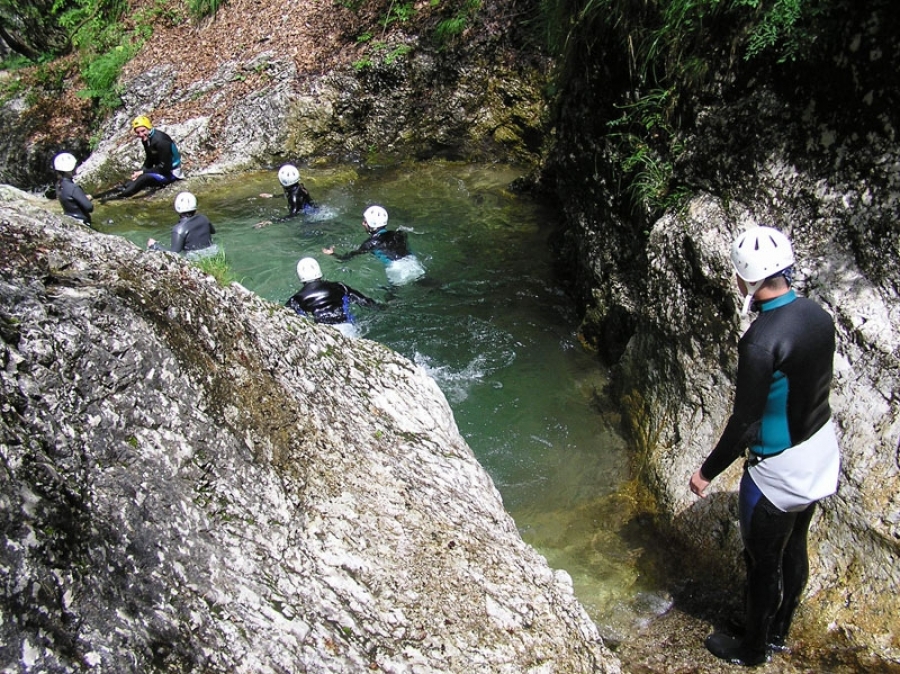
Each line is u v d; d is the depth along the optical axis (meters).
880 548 3.21
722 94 4.43
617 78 5.42
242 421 2.80
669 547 3.87
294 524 2.65
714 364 4.16
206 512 2.45
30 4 14.86
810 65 3.92
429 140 10.95
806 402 2.63
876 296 3.62
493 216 8.84
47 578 1.93
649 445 4.53
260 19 12.39
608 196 5.67
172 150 10.51
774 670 3.07
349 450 3.12
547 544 4.11
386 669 2.38
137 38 13.38
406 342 6.32
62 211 8.61
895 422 3.38
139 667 1.97
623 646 3.34
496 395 5.59
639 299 5.18
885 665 3.01
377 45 10.93
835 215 3.81
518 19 10.09
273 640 2.26
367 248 7.64
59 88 13.90
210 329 2.94
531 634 2.75
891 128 3.62
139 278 2.78
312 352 3.46
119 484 2.29
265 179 10.63
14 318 2.29
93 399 2.36
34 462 2.09
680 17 4.57
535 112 10.04
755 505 2.81
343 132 11.20
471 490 3.42
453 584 2.77
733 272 4.04
